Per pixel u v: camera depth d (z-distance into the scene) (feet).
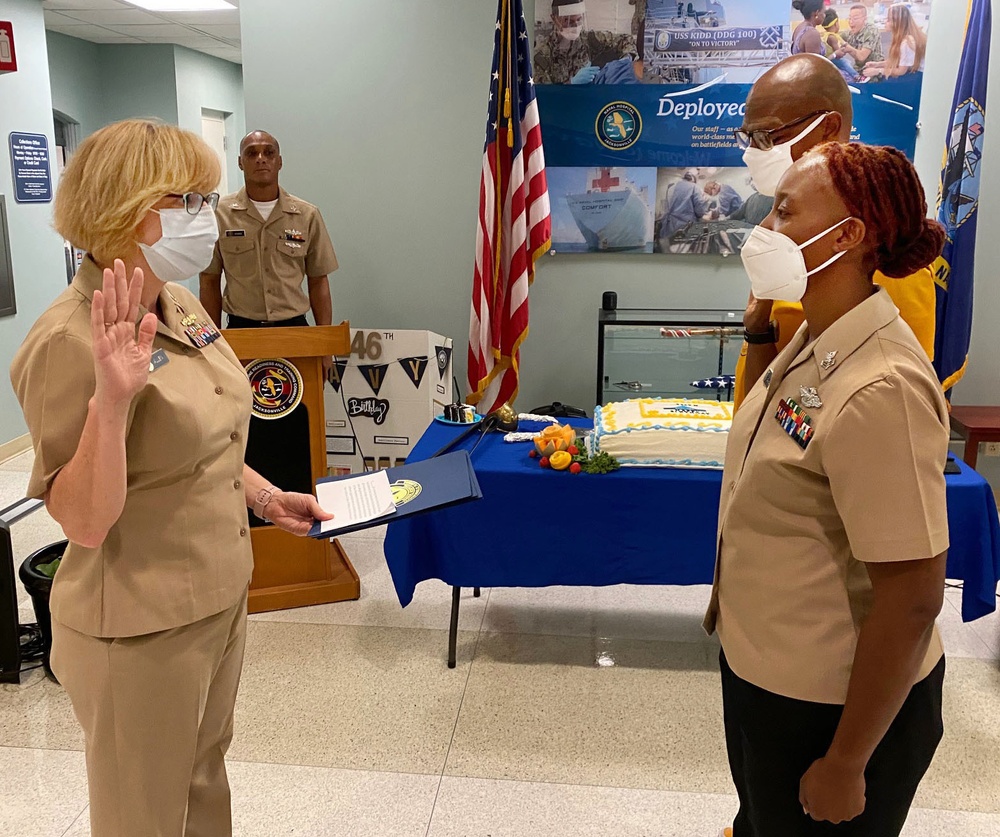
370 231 14.71
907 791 4.13
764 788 4.27
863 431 3.45
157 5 22.45
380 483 6.04
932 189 13.39
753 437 4.13
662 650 9.76
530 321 14.73
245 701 8.66
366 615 10.57
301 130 14.47
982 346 13.75
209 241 4.29
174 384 4.37
